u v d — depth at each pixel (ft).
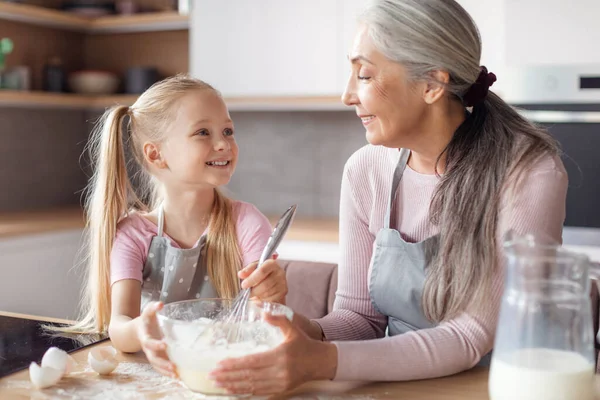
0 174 11.35
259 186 12.17
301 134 11.80
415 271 4.35
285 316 3.36
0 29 11.06
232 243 5.29
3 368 3.77
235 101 10.42
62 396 3.38
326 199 11.69
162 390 3.45
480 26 8.96
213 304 3.90
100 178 5.14
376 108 4.05
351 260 4.90
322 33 9.82
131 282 4.87
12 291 9.05
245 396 3.37
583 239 8.52
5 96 9.87
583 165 8.45
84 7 11.65
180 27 11.51
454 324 3.84
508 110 4.34
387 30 3.92
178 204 5.26
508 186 3.93
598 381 3.56
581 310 3.04
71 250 10.00
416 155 4.51
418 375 3.65
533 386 2.98
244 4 10.28
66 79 11.96
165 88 5.19
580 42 8.30
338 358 3.51
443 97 4.14
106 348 4.00
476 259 3.87
